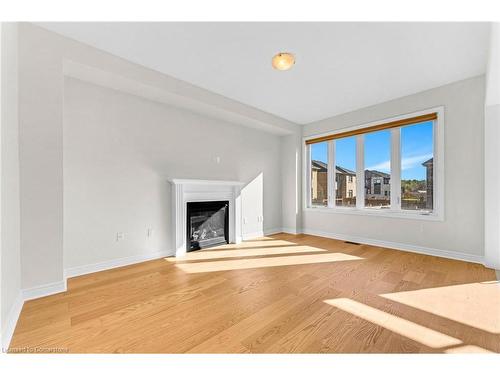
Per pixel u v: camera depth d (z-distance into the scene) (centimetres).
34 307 178
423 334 144
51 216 200
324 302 187
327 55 239
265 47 226
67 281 231
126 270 264
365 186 401
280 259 305
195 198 356
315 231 469
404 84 306
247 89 322
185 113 346
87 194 256
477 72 274
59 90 205
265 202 475
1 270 135
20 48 187
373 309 175
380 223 375
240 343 136
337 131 430
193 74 280
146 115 304
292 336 143
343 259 304
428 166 331
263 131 469
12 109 168
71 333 146
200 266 278
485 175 270
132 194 291
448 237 305
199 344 136
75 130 248
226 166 404
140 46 225
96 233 262
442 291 206
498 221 262
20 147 185
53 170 201
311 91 328
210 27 199
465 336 142
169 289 212
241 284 224
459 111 295
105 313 170
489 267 267
